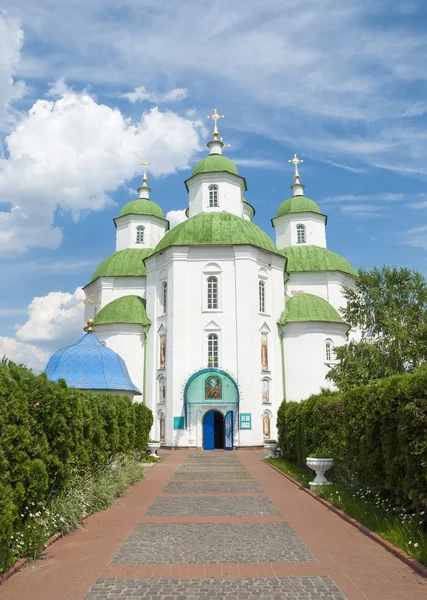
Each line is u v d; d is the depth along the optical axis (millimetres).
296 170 51625
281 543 9594
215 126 44406
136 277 44406
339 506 12820
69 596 6926
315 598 6773
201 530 10711
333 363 38219
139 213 48062
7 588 7273
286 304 40281
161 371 36688
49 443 10812
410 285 33125
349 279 46875
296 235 49062
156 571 7969
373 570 7930
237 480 18906
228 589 7133
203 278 36656
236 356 35312
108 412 17484
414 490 9570
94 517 12164
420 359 29797
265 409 35812
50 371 25297
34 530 8984
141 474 19109
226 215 38938
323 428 17500
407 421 9789
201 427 34375
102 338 39000
